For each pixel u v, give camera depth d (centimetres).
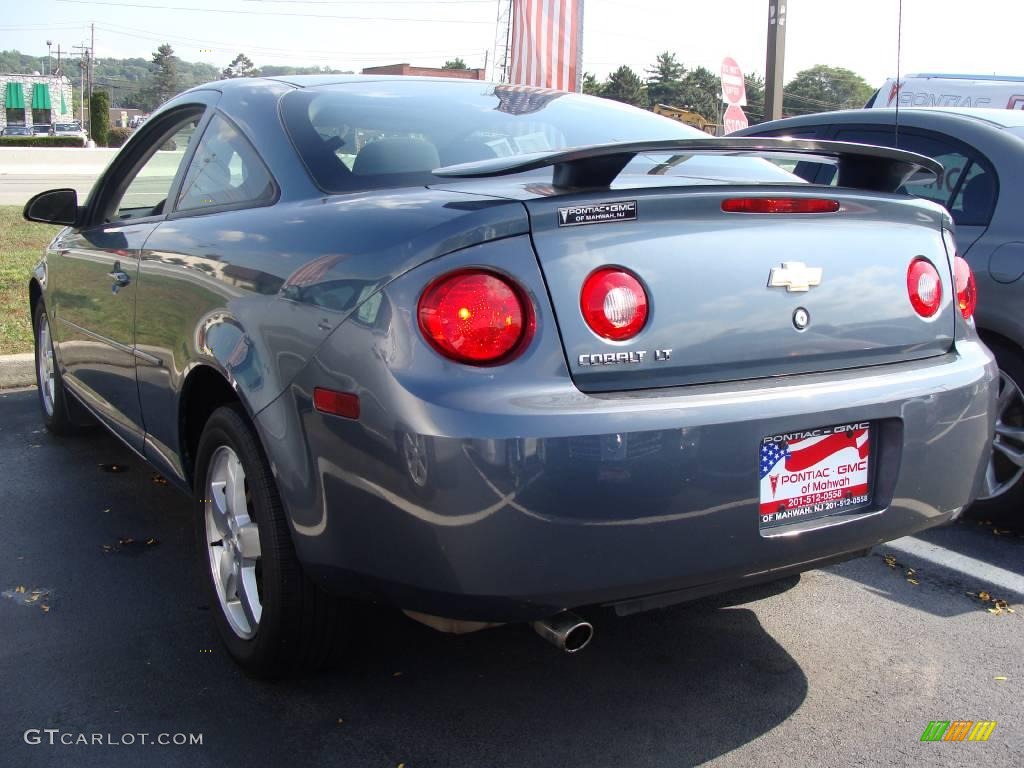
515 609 212
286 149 285
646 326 216
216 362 265
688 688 277
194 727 254
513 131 307
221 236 282
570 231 215
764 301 230
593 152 208
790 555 231
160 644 297
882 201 252
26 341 650
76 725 254
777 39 1092
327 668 276
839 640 307
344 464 220
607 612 321
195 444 316
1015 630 315
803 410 227
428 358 208
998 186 399
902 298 254
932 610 328
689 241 223
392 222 226
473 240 210
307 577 252
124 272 344
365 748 247
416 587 216
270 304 246
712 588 230
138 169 380
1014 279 376
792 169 508
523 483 203
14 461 470
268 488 253
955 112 445
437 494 204
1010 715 266
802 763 244
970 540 390
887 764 244
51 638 299
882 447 244
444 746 248
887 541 252
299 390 231
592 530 208
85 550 367
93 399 404
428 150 285
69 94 7031
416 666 286
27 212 391
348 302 221
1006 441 388
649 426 210
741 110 1141
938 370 255
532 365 209
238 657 277
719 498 218
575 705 268
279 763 241
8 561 356
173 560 359
